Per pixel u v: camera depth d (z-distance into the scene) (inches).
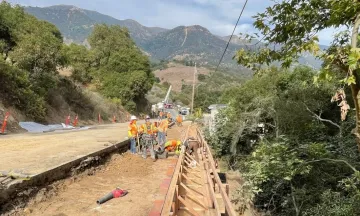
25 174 295.4
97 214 266.1
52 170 327.0
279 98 573.0
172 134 1048.8
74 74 1860.2
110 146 511.8
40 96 1035.9
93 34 2389.3
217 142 807.1
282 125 523.5
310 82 521.0
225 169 722.8
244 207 467.5
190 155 609.6
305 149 398.0
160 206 294.4
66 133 759.7
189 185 379.2
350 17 203.2
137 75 2121.1
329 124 506.6
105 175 406.0
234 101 764.6
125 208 283.9
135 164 479.8
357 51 161.2
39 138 612.1
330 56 191.8
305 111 500.4
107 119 1608.0
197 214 276.2
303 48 200.7
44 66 1033.5
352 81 168.1
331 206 353.7
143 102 2432.3
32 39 1002.7
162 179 404.2
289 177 357.7
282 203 454.6
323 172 403.9
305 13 242.4
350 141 400.8
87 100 1492.4
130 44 2476.6
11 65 895.7
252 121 645.9
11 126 782.5
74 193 318.7
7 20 1074.7
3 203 249.3
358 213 322.7
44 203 281.1
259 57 270.2
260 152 395.5
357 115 203.9
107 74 2110.0
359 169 377.7
